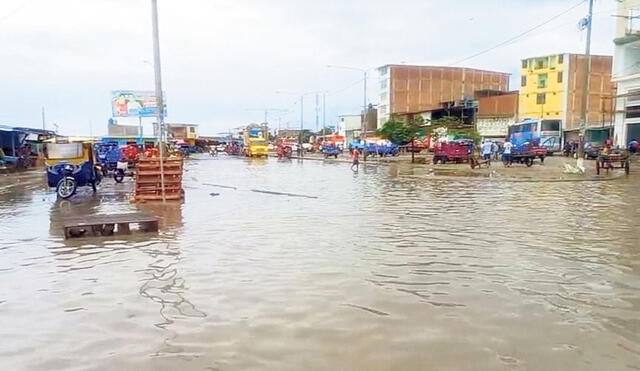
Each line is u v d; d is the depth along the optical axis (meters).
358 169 36.44
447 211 13.52
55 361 4.38
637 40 44.94
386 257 8.09
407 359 4.32
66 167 17.42
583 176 25.59
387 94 89.19
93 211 14.24
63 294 6.28
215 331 4.99
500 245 8.97
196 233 10.43
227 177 28.59
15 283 6.80
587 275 6.93
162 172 16.30
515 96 68.69
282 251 8.59
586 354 4.40
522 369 4.12
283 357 4.38
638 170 29.53
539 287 6.39
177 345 4.66
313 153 77.00
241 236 10.03
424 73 89.00
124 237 10.06
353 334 4.89
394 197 17.25
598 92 64.38
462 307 5.65
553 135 49.09
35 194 19.17
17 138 38.28
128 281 6.81
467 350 4.49
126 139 53.31
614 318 5.28
